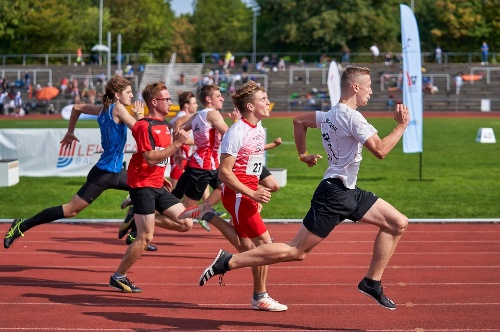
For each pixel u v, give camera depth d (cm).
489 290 946
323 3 8900
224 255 773
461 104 6188
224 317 826
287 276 1022
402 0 9306
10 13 8181
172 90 6700
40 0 8381
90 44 9256
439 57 7400
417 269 1066
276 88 6600
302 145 828
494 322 806
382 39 9112
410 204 1722
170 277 1020
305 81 6731
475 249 1211
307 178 2248
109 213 1593
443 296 916
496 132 3969
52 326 790
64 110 4809
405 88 2036
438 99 6206
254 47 9150
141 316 829
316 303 884
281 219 1498
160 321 810
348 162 760
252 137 818
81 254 1176
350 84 766
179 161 1280
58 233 1360
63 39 8588
